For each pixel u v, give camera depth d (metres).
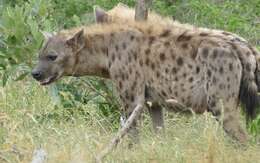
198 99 16.31
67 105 18.64
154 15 17.98
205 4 22.97
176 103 16.58
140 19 17.50
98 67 17.34
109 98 18.98
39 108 18.33
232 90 15.95
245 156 14.98
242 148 15.62
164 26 16.83
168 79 16.50
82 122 17.36
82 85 19.20
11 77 19.45
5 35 19.11
